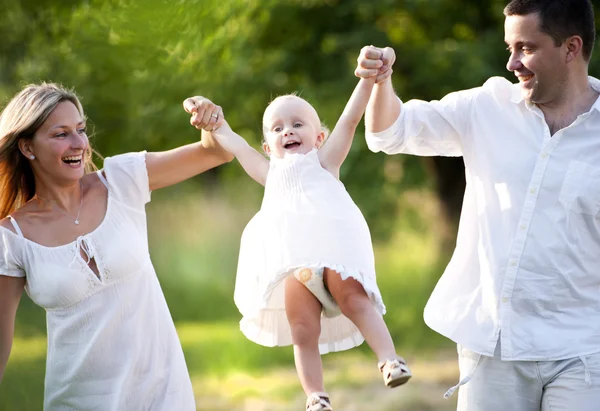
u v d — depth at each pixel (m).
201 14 12.27
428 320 5.10
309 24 15.34
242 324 5.03
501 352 4.88
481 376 4.99
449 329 5.01
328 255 4.78
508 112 4.95
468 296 5.00
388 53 4.88
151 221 24.67
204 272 23.09
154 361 5.02
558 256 4.79
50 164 4.98
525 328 4.86
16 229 5.03
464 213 5.07
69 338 5.00
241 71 14.66
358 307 4.79
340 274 4.84
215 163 5.37
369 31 14.93
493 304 4.89
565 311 4.84
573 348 4.79
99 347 4.96
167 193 24.56
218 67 14.04
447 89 14.34
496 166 4.90
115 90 12.83
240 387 13.46
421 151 5.22
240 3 13.76
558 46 4.73
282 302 5.11
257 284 4.92
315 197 4.87
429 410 11.39
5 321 5.09
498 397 4.95
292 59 15.19
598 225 4.79
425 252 23.39
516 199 4.84
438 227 16.64
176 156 5.26
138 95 13.05
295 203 4.88
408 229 22.58
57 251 4.97
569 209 4.77
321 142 5.21
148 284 5.09
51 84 5.17
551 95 4.82
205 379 14.17
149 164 5.24
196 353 15.91
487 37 14.55
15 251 5.00
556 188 4.79
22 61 12.61
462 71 14.12
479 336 4.93
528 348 4.84
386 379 4.59
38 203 5.14
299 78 15.40
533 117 4.89
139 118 13.54
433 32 15.22
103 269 4.96
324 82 15.18
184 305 20.94
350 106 4.95
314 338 4.91
